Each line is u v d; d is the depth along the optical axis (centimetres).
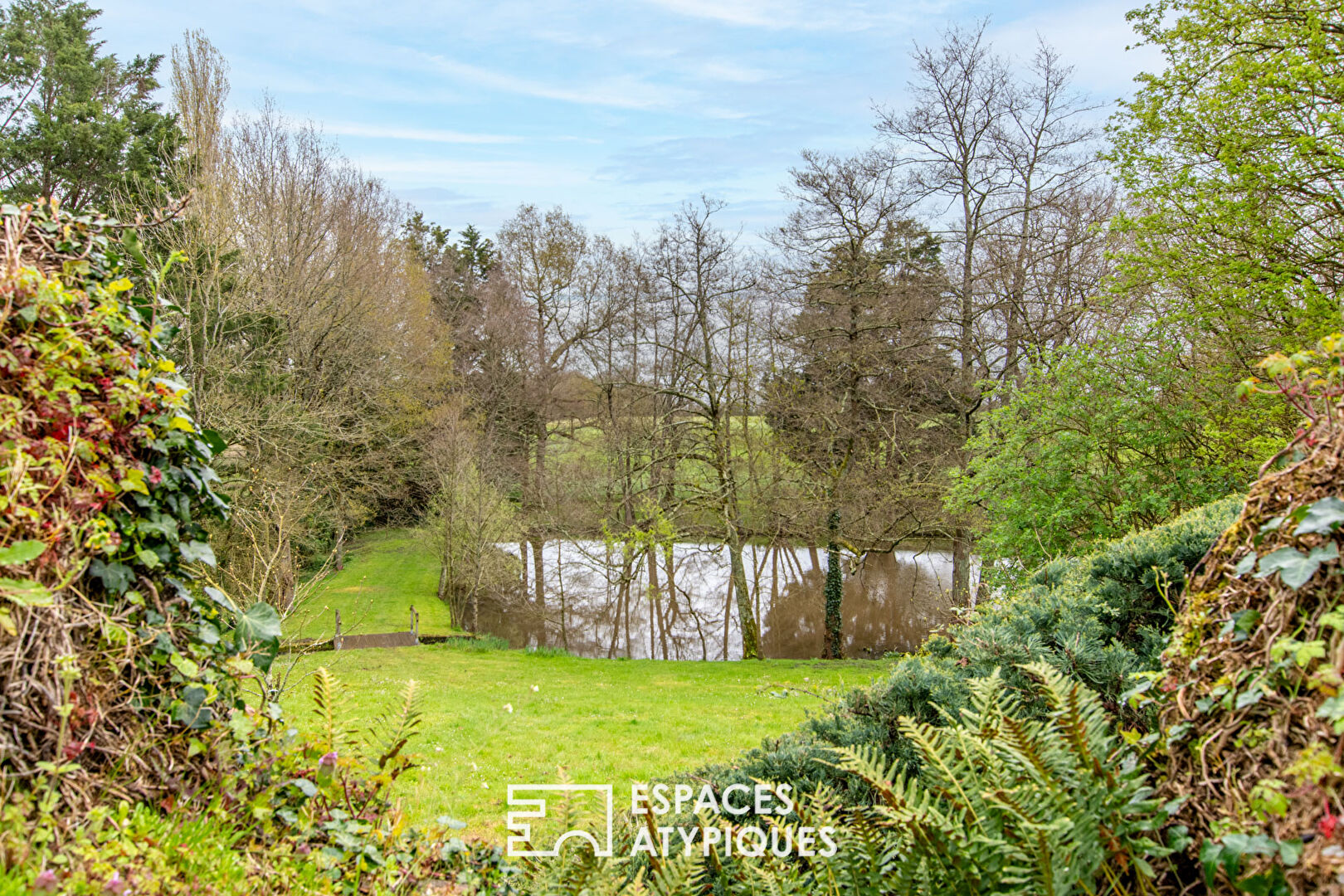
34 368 220
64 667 204
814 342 2209
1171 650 201
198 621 258
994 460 1462
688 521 2408
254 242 2098
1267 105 1081
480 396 3578
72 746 208
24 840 184
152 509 248
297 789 277
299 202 2266
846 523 2131
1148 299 1337
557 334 3738
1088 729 201
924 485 1964
